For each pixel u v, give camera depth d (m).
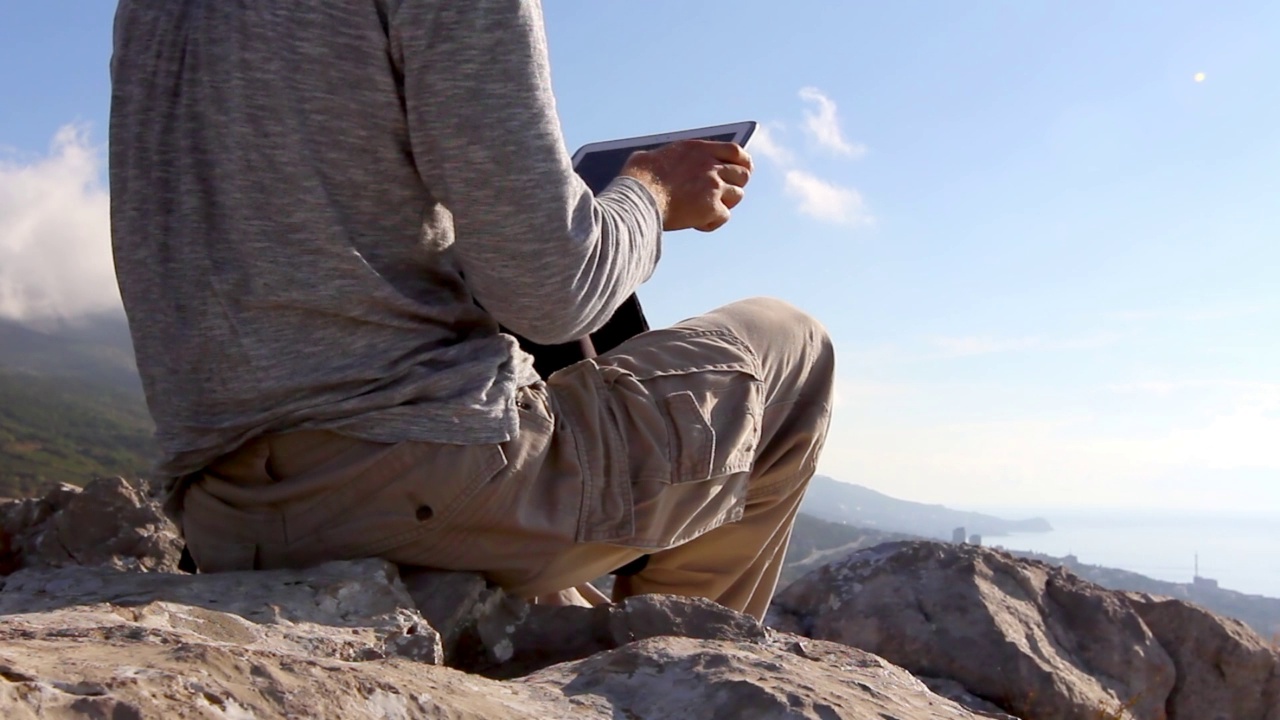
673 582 2.14
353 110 1.52
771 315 2.14
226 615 1.37
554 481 1.72
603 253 1.60
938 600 3.19
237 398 1.55
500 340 1.72
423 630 1.49
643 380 1.86
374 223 1.57
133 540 3.62
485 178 1.48
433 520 1.62
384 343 1.59
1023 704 2.93
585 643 1.73
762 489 2.11
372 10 1.50
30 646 0.97
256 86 1.50
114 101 1.60
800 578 3.51
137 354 1.59
